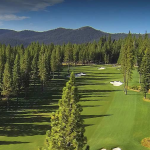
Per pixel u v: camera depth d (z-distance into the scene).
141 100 58.56
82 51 157.25
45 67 76.81
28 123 44.03
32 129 40.31
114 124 40.50
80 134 17.81
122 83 84.62
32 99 66.88
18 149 31.14
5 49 131.50
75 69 134.50
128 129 37.75
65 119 17.70
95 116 46.09
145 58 62.31
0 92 59.16
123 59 69.25
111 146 31.52
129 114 46.38
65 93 17.81
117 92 70.56
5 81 56.12
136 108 50.84
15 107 57.94
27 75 70.19
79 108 17.88
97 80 95.31
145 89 59.72
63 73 120.06
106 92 71.44
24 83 68.25
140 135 35.16
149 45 109.31
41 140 34.56
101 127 39.12
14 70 64.38
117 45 179.00
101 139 33.97
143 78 59.75
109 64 164.25
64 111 17.69
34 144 32.97
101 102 58.75
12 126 42.25
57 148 17.39
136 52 113.88
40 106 58.59
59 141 17.33
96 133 36.34
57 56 114.75
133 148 31.02
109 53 172.75
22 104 61.09
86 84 86.69
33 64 87.19
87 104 57.12
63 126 17.58
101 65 155.25
